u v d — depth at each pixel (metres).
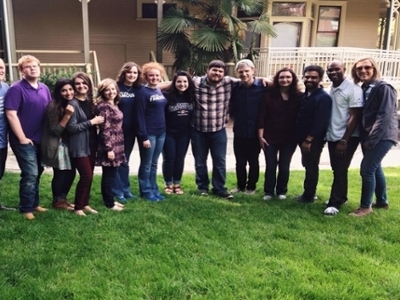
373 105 4.01
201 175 5.06
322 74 4.35
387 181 5.89
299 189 5.40
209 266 3.06
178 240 3.54
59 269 2.97
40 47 12.19
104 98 4.08
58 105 3.82
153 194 4.77
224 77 4.75
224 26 9.92
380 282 2.90
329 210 4.35
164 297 2.67
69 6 12.05
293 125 4.68
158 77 4.40
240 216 4.22
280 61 10.38
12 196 4.65
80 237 3.53
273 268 3.07
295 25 11.52
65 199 4.35
